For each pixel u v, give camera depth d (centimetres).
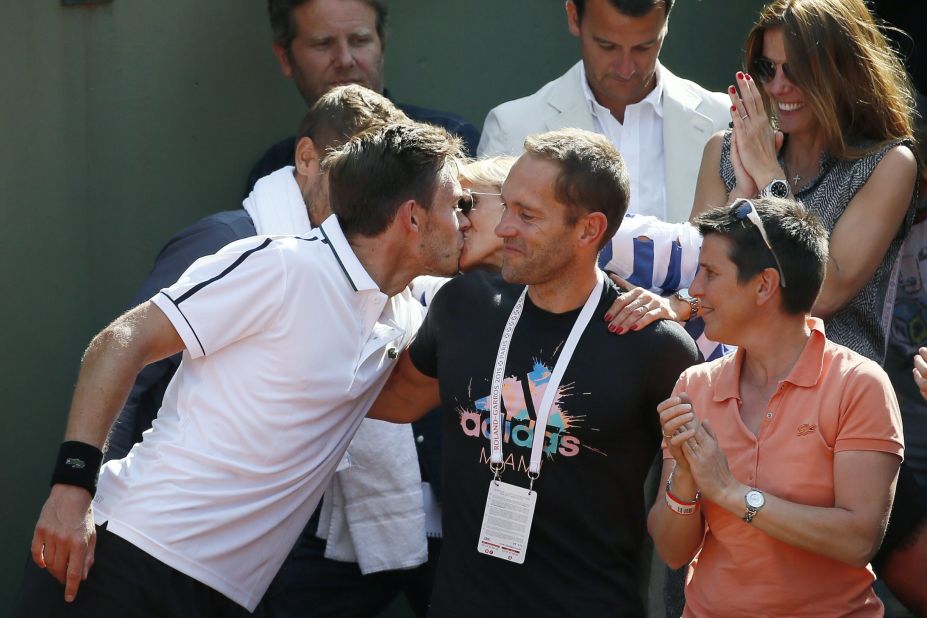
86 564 1117
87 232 1719
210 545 1159
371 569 1484
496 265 1252
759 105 1433
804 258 1084
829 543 1038
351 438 1252
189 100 1745
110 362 1113
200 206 1766
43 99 1683
